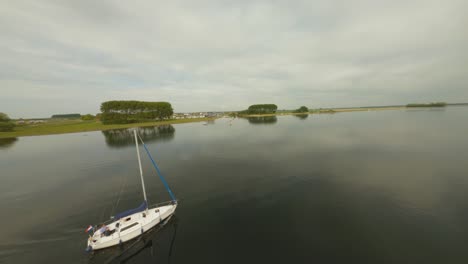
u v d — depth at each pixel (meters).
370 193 24.92
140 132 100.31
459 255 14.73
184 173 35.00
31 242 17.89
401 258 14.62
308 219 19.80
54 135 95.38
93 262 15.52
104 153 55.34
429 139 57.34
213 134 84.19
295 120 146.00
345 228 18.30
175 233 18.31
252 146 55.41
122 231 17.33
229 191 26.89
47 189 30.28
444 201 22.52
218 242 16.95
